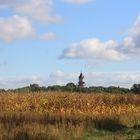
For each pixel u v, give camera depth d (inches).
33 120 813.2
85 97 1326.3
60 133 637.3
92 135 718.5
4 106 1264.8
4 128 666.2
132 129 797.2
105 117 937.5
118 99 1364.4
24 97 1295.5
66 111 1194.0
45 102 1275.8
